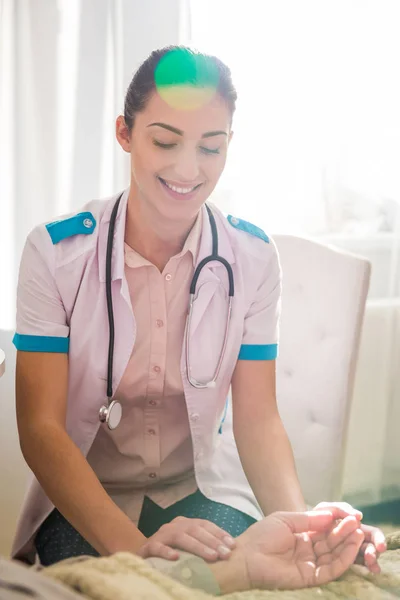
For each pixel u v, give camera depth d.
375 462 2.32
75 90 1.78
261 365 1.24
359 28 2.04
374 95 2.08
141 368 1.18
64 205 1.82
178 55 1.04
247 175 2.01
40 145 1.79
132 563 0.72
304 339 1.49
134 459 1.24
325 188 2.09
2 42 1.75
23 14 1.74
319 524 0.90
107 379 1.16
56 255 1.15
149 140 1.05
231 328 1.20
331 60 2.03
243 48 1.94
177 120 1.03
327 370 1.46
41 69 1.76
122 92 1.79
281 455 1.18
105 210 1.20
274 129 2.01
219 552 0.85
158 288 1.16
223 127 1.05
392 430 2.33
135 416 1.23
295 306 1.50
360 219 2.15
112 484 1.25
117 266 1.13
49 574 0.69
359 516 0.92
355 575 0.85
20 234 1.81
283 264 1.51
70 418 1.22
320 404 1.47
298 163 2.05
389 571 0.86
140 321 1.17
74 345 1.16
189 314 1.16
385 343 2.27
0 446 1.85
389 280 2.22
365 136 2.09
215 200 2.01
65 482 1.05
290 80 2.00
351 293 1.43
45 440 1.09
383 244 2.18
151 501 1.23
